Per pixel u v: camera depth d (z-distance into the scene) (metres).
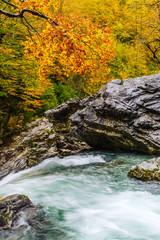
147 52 15.76
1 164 7.41
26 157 8.12
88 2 18.81
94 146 10.34
